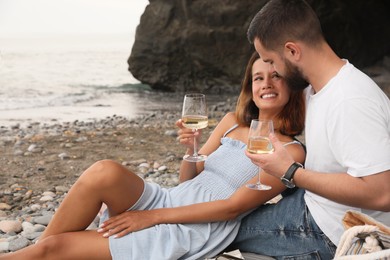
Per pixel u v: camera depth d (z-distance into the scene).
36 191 5.40
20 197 5.13
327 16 15.80
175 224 2.87
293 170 2.51
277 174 2.56
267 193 2.93
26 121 11.23
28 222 4.26
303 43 2.51
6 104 14.32
